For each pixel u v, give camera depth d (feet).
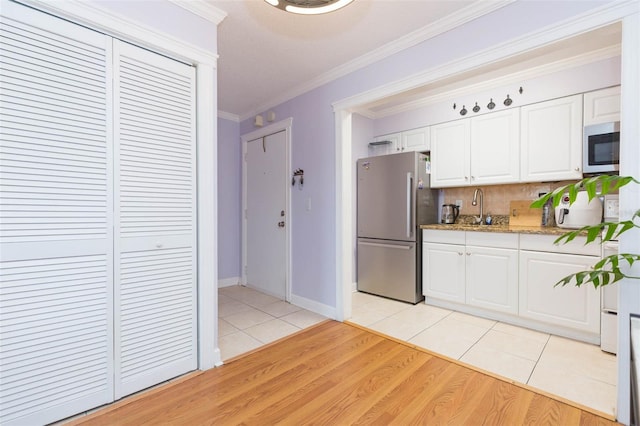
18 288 4.31
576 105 8.25
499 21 5.78
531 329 8.29
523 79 9.14
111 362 5.12
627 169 4.50
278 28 6.85
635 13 4.40
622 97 4.53
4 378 4.22
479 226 9.70
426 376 6.00
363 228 12.00
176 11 5.75
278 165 11.41
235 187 13.70
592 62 8.01
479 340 7.62
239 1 5.95
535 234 8.01
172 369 5.86
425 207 11.02
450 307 9.99
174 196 5.88
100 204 4.98
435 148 11.11
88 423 4.66
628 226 3.98
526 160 9.08
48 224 4.52
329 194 9.35
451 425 4.66
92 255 4.91
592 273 4.41
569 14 5.02
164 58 5.71
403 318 9.19
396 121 12.38
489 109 9.82
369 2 5.91
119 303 5.20
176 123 5.89
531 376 5.98
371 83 8.08
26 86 4.33
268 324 8.80
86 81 4.82
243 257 13.44
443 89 10.46
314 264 9.92
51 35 4.50
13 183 4.25
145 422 4.72
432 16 6.40
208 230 6.28
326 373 6.13
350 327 8.54
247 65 8.63
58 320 4.62
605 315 6.93
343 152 9.01
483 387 5.63
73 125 4.71
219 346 7.37
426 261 10.39
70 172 4.70
